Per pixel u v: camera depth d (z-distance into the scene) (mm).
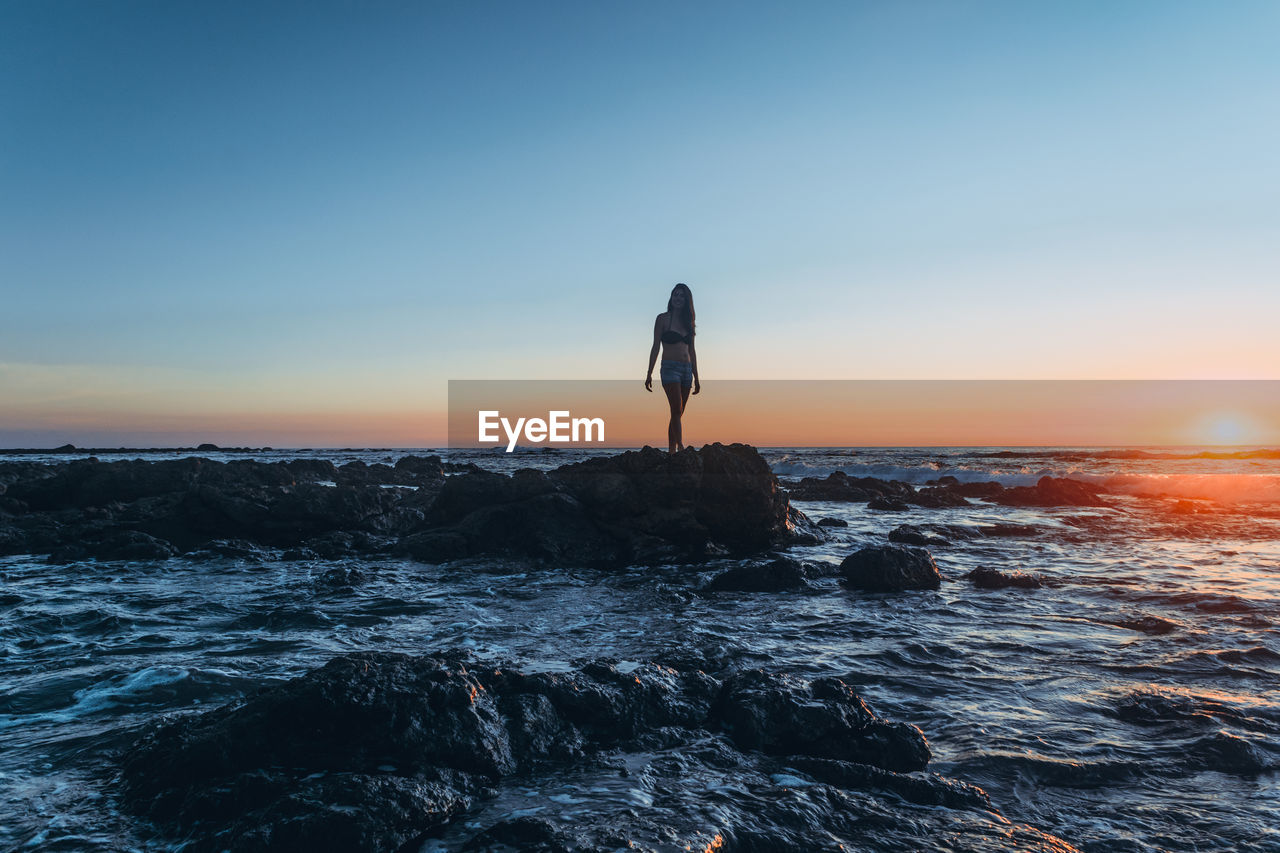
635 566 13555
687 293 14875
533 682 5258
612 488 14539
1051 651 7484
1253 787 4496
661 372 15039
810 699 5234
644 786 4367
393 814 3812
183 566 13391
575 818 3920
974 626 8633
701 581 11898
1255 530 17922
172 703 5910
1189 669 6836
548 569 13195
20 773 4535
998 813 4156
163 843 3719
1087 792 4449
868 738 4891
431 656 5715
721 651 7344
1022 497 26078
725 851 3621
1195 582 11250
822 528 17922
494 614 9398
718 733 5203
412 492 20047
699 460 14930
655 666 6074
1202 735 5180
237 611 9500
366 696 4598
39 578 12141
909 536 15797
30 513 18234
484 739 4621
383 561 13906
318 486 17094
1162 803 4301
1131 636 8102
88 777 4473
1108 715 5652
